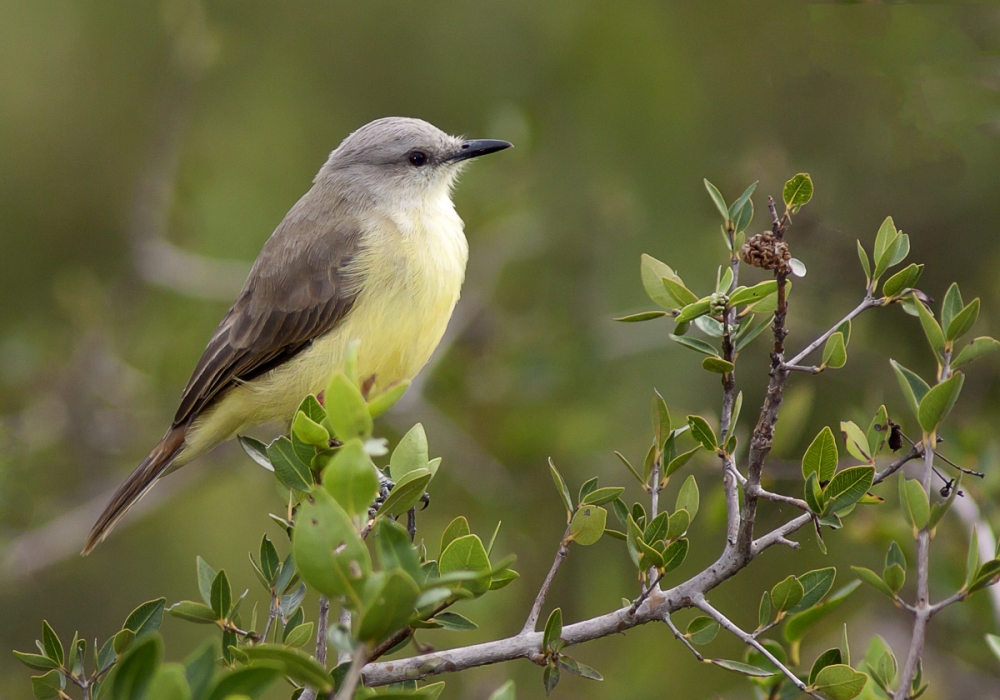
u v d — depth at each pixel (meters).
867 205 11.85
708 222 12.87
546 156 13.88
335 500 4.71
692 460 10.17
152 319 14.25
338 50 15.56
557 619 5.82
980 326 11.02
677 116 13.51
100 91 16.08
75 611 13.38
